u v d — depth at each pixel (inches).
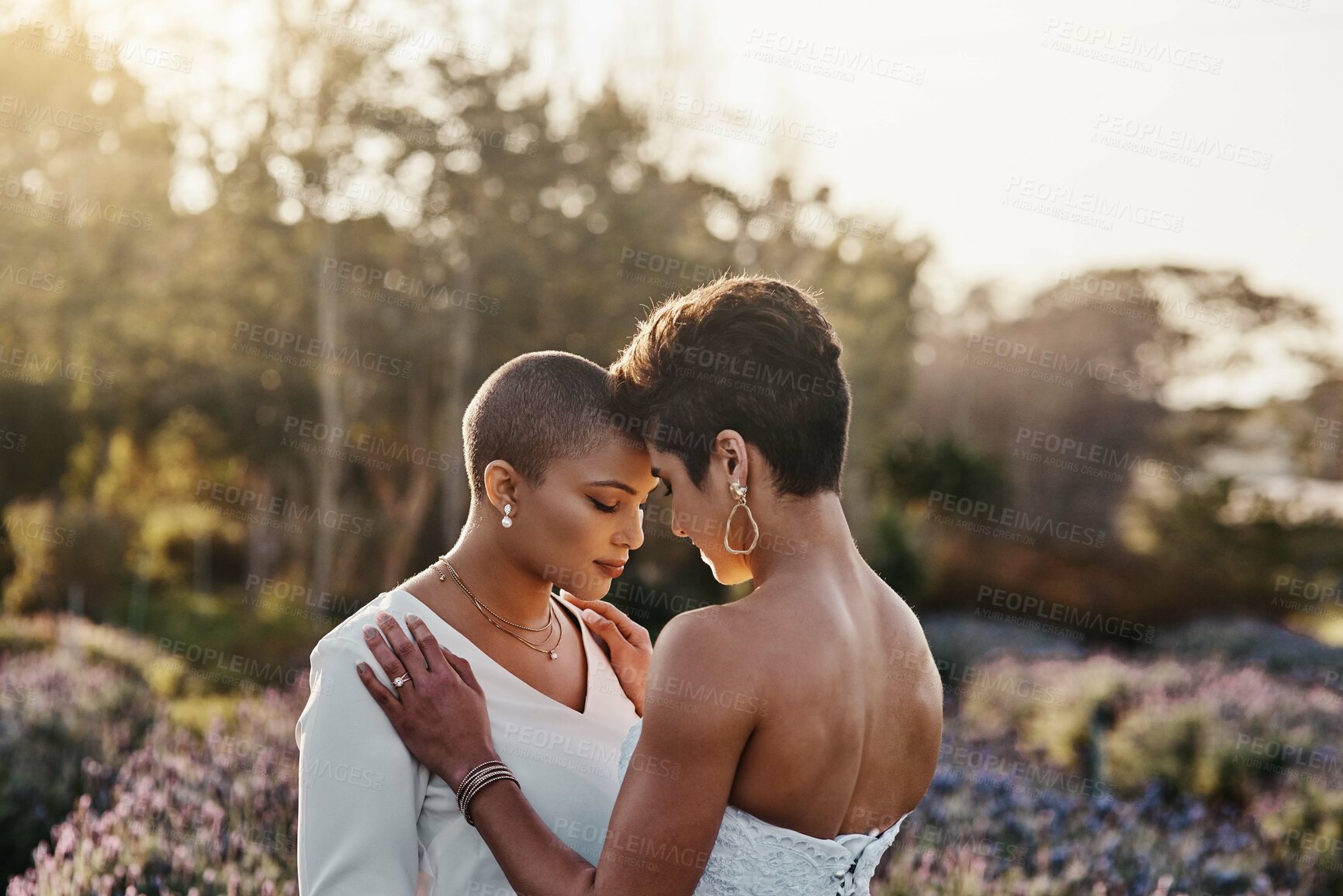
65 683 224.4
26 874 132.8
